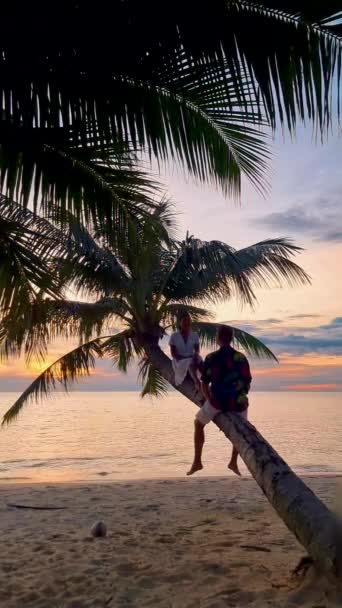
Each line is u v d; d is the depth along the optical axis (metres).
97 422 108.88
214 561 5.74
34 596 4.95
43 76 4.30
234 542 6.59
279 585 4.79
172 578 5.27
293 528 4.60
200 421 6.20
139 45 4.21
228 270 11.36
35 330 6.58
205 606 4.47
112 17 4.05
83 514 9.20
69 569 5.70
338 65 3.97
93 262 10.18
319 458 36.50
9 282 4.96
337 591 4.26
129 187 5.16
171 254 11.48
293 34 4.01
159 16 4.02
